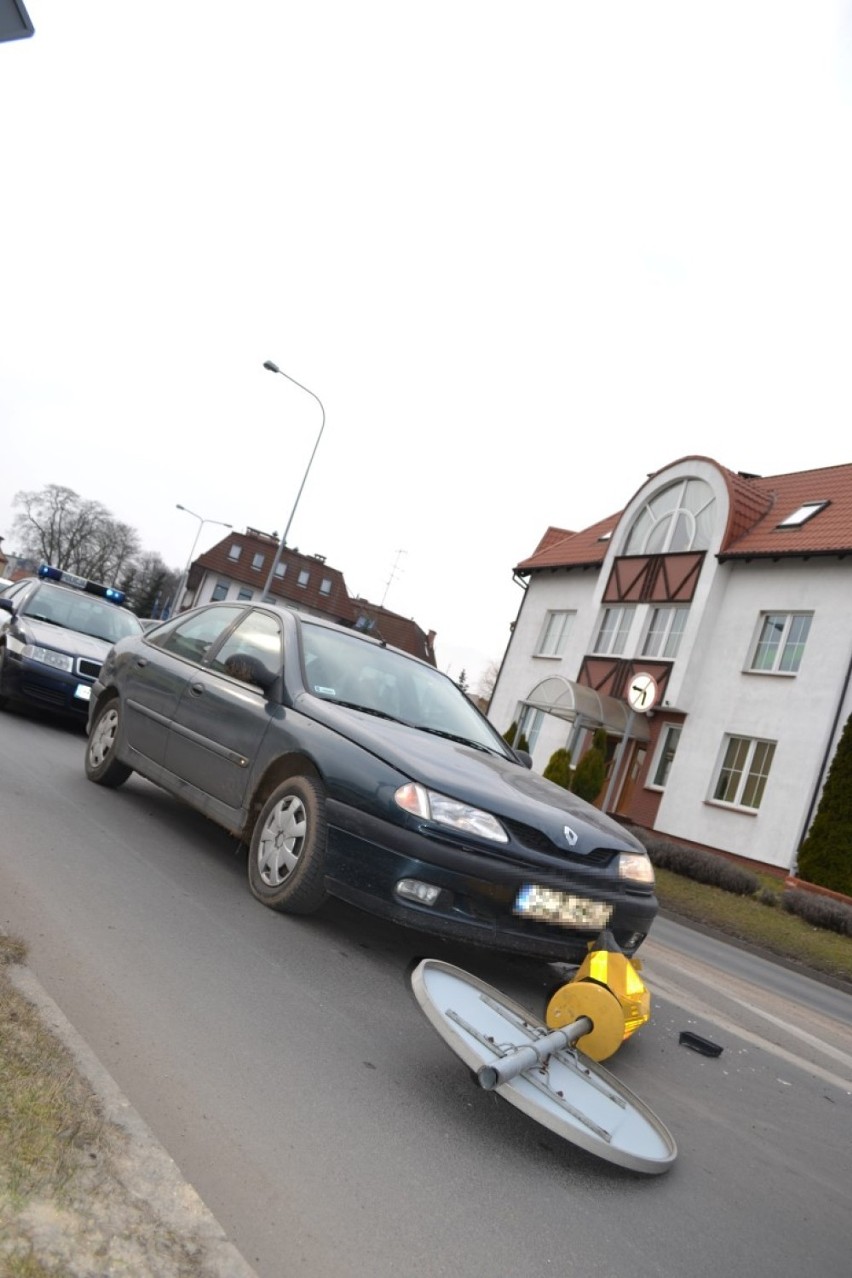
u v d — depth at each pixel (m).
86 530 99.75
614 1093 3.67
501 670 34.66
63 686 11.23
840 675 22.55
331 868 5.01
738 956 11.41
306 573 88.31
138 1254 2.19
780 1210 3.48
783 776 22.92
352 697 6.05
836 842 19.94
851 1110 4.98
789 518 25.98
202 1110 3.08
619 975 3.91
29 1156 2.39
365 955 5.05
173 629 7.71
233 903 5.41
